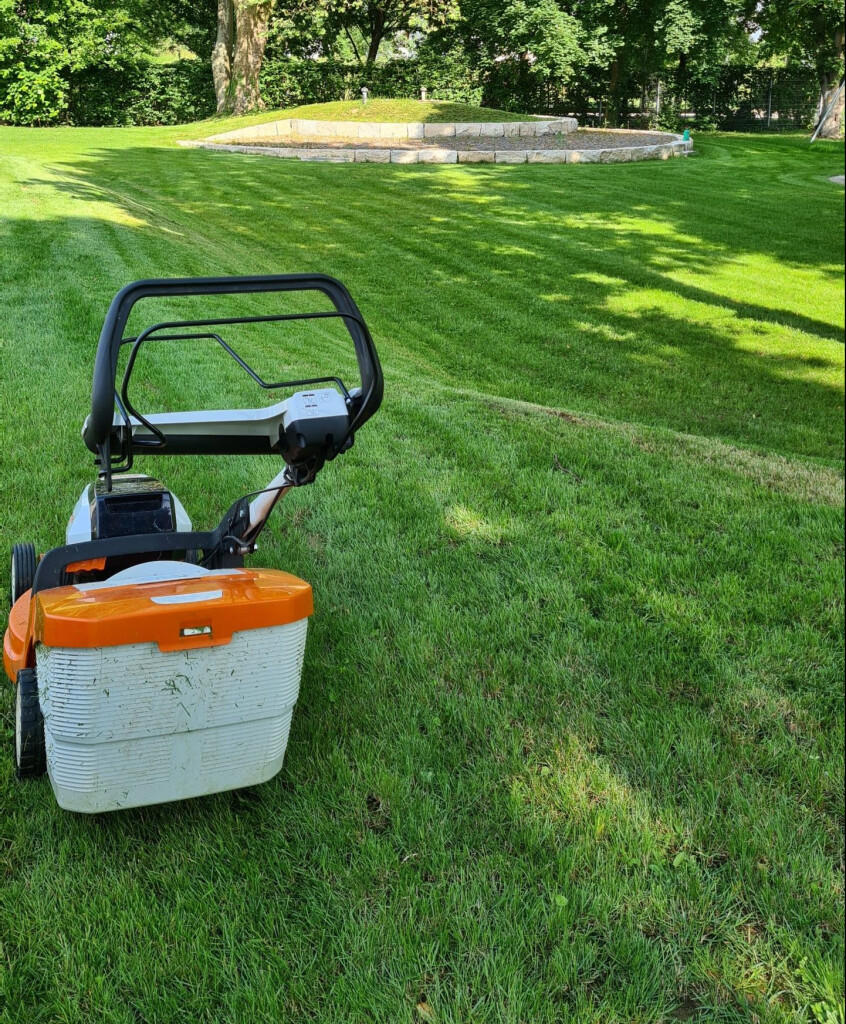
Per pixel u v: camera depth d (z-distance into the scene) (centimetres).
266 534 494
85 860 262
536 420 754
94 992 224
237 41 3672
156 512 329
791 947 247
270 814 287
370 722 338
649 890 265
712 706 362
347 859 273
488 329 1284
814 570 481
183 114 4119
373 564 463
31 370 746
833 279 1571
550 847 279
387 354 1134
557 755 324
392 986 231
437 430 698
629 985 233
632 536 518
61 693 232
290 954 239
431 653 384
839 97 1784
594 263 1636
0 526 466
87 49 3556
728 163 2889
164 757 249
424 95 3825
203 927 244
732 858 280
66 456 573
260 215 1916
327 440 278
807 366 1173
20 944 236
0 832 272
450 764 318
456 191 2256
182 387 731
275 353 916
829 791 312
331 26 4091
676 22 3728
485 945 244
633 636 407
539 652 392
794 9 3444
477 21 4128
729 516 553
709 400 1042
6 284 1027
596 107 4516
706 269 1620
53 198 1605
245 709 252
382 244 1727
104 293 1027
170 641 234
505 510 538
